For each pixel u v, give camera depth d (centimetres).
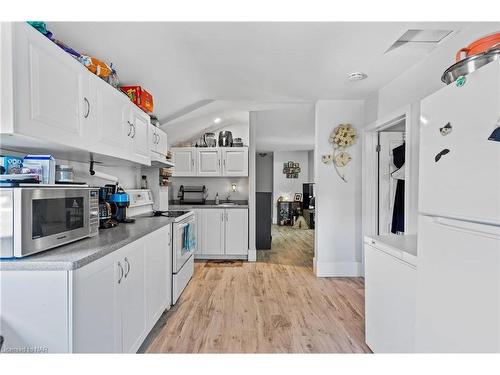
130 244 177
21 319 118
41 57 126
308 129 562
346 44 217
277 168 927
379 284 185
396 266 164
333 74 279
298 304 283
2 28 110
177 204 497
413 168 251
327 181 372
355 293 313
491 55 114
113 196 244
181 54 234
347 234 374
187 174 486
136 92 249
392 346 169
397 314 163
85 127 162
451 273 118
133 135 232
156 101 321
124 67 241
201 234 460
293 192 922
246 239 458
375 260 190
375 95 335
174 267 280
